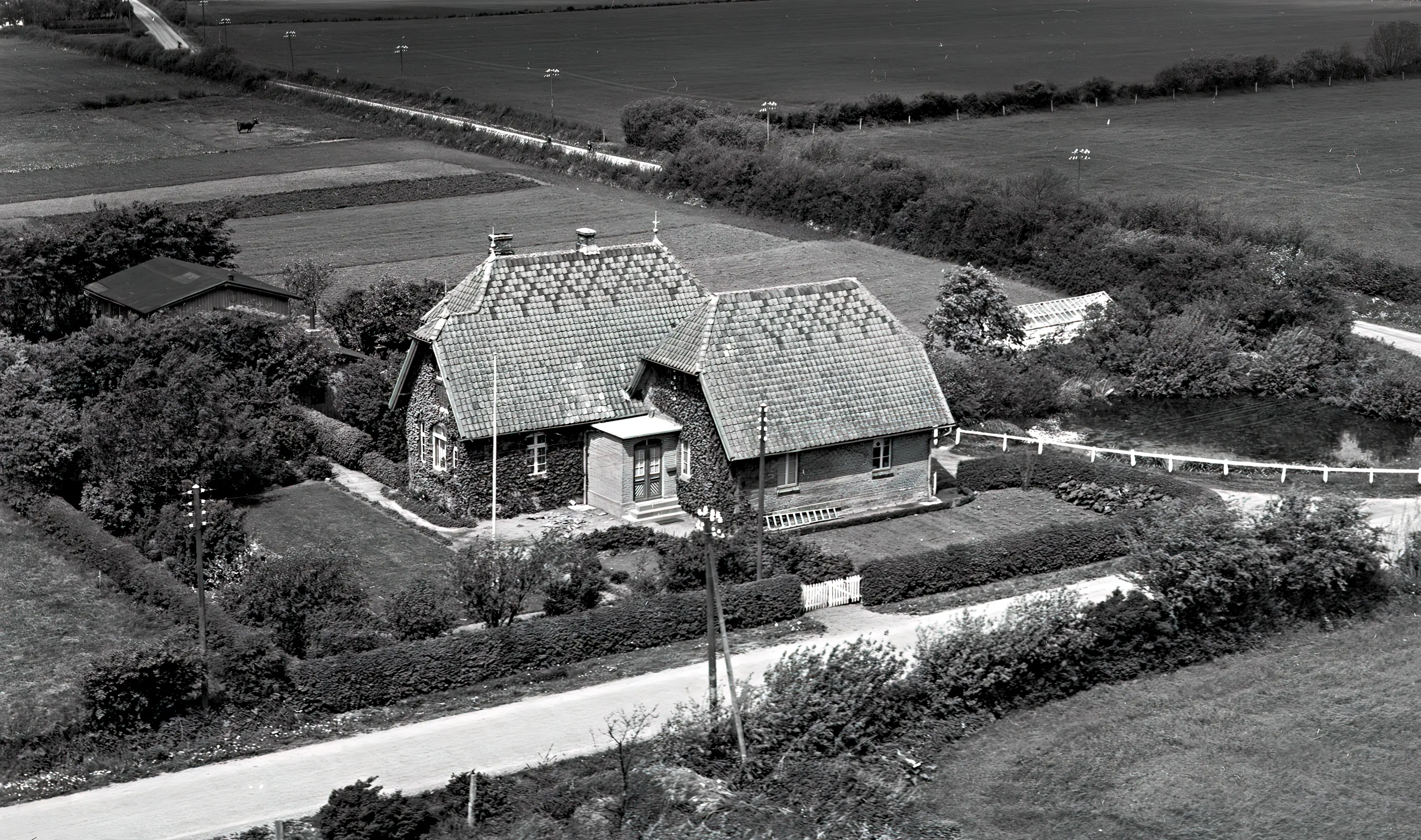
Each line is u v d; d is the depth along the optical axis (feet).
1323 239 474.90
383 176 595.06
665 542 241.14
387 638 200.95
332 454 285.64
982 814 167.94
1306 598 214.28
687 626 209.26
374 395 285.84
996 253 460.55
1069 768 177.06
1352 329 381.40
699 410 251.60
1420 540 226.58
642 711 186.60
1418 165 621.72
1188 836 164.76
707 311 255.29
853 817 164.25
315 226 506.48
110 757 176.24
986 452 299.38
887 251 485.56
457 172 606.14
